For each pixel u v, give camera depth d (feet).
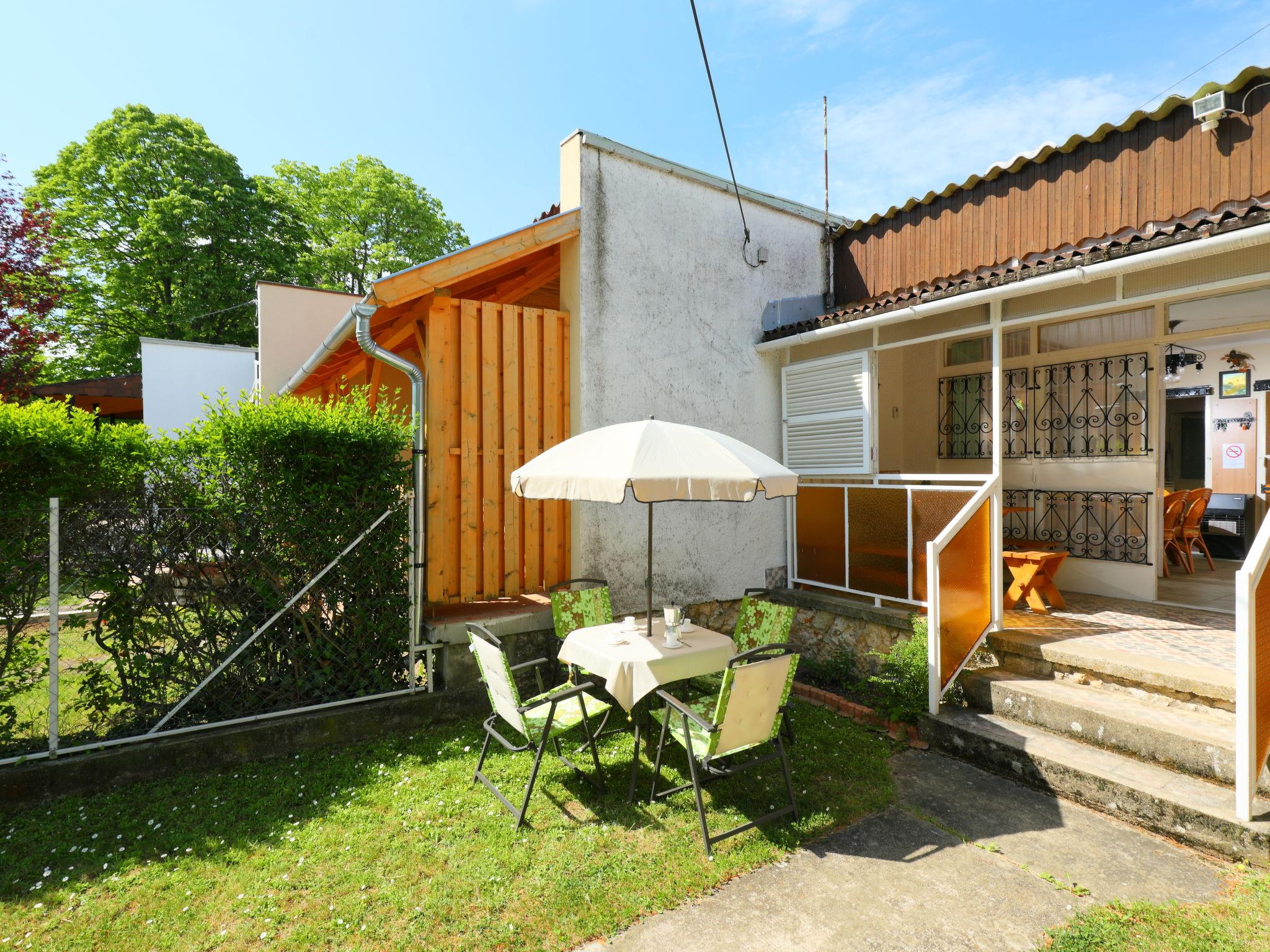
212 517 14.25
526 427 19.38
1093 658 14.30
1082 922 8.59
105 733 13.57
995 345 17.51
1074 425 21.95
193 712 14.30
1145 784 11.20
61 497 13.34
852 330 20.68
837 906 9.14
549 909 9.05
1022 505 23.44
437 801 12.23
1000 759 13.28
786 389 24.23
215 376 38.58
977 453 24.98
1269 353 28.60
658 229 21.27
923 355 27.17
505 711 12.22
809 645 22.31
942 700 15.58
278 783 13.07
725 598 22.61
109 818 11.73
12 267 43.73
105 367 69.77
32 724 13.17
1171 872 9.74
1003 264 18.98
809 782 13.04
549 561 19.81
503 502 18.99
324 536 15.31
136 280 66.28
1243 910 8.71
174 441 14.42
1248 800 9.84
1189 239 13.73
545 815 11.76
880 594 20.17
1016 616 18.53
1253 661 9.91
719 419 22.80
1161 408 19.88
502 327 18.98
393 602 16.17
